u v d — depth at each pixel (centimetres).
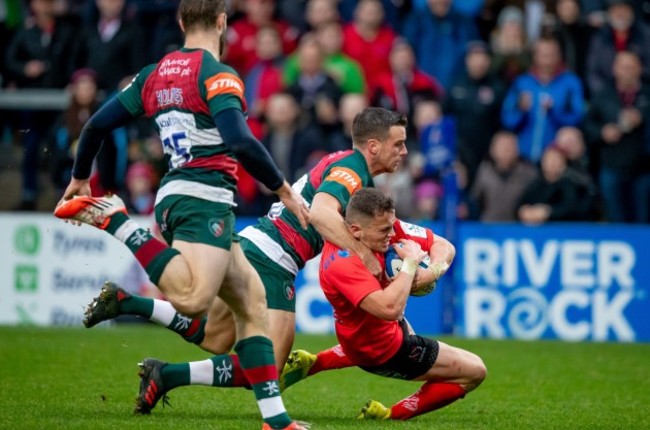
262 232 2356
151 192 4594
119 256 4328
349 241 2178
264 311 1994
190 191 1941
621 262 4356
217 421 2177
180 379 2234
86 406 2366
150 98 2000
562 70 4928
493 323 4353
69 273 4353
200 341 2306
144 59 5047
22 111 4862
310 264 4297
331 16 5050
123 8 5072
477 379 2308
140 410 2247
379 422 2259
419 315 4378
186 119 1945
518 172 4644
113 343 3712
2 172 4753
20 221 4381
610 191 4794
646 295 4359
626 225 4362
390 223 2161
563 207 4581
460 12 5250
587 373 3275
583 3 5266
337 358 2436
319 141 4744
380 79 5003
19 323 4369
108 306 2181
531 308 4347
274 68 5072
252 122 4934
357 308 2203
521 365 3431
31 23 5159
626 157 4788
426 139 4469
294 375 2422
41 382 2758
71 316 4350
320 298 4297
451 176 4331
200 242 1917
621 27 5044
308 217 1938
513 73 4944
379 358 2242
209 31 1998
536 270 4353
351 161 2284
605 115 4812
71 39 5097
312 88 4888
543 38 4862
